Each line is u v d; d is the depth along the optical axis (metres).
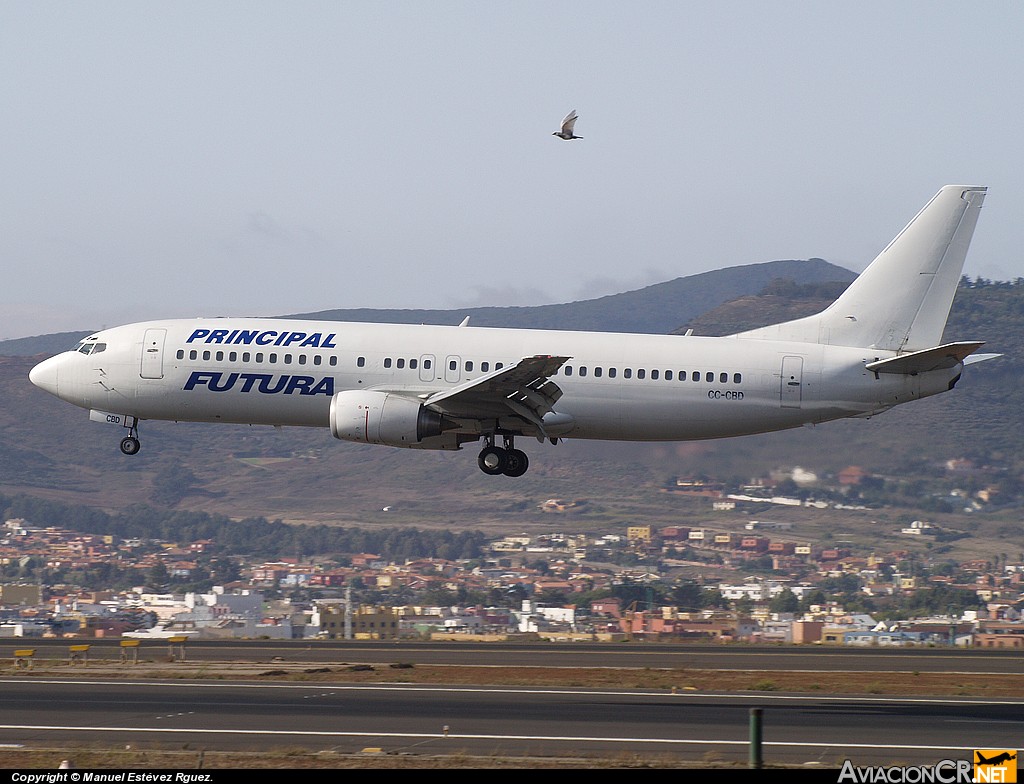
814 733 109.00
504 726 110.88
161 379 172.38
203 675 145.62
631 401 169.38
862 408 172.12
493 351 169.25
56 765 93.00
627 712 120.12
